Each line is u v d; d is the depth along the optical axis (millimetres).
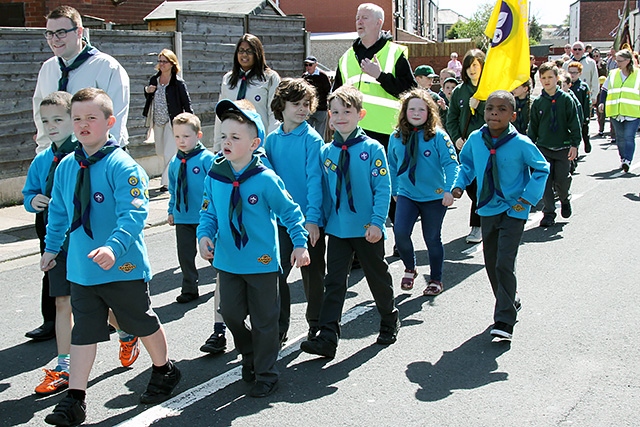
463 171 5629
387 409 4277
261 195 4340
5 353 5324
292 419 4176
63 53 5441
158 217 9852
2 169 10234
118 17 16188
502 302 5277
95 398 4512
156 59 12695
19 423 4227
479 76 8250
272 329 4465
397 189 6457
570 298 6219
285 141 5273
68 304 4660
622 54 12586
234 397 4492
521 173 5363
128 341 4918
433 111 6219
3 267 7633
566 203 9156
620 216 9375
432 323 5738
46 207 4809
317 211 5031
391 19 28266
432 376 4734
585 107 12617
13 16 14523
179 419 4207
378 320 5840
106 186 4082
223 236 4391
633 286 6500
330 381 4695
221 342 5219
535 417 4129
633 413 4152
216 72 14023
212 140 14172
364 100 7188
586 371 4746
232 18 14219
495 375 4719
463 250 8023
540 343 5242
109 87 5500
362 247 5094
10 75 10156
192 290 6445
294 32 15844
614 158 14555
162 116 11234
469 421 4102
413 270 6566
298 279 7094
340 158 5043
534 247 7988
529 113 9234
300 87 5176
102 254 3793
